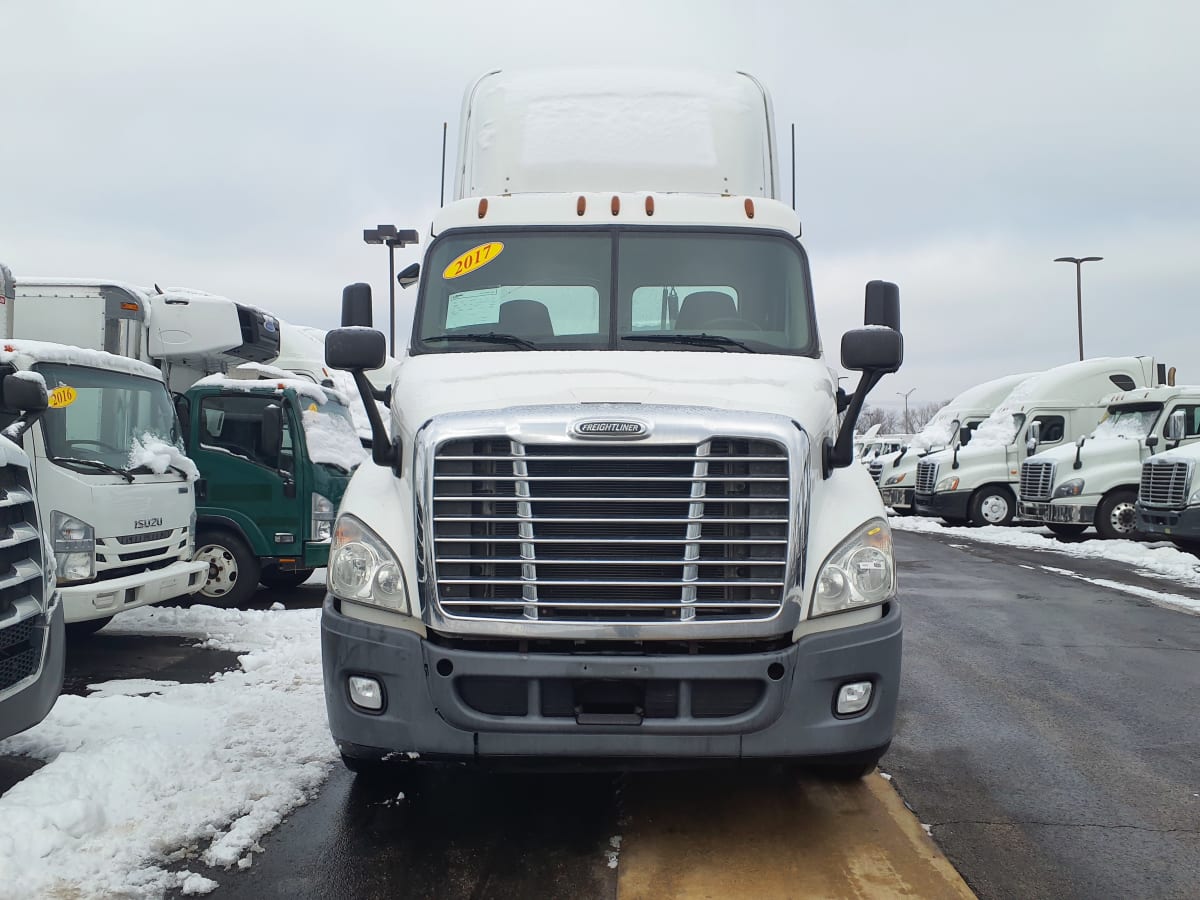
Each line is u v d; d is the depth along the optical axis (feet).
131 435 25.00
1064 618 31.12
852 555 12.96
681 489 12.50
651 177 18.58
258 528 31.55
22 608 14.29
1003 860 12.75
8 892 11.30
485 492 12.60
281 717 18.17
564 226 17.25
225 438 32.01
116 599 22.86
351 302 17.35
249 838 13.00
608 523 12.46
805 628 12.63
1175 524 46.98
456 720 12.39
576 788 15.14
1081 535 63.77
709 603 12.32
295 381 32.91
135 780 14.66
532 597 12.36
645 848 13.00
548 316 16.71
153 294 33.14
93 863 12.21
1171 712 19.98
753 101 19.86
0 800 13.37
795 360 15.72
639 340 16.44
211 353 32.22
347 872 12.23
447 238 17.37
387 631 12.77
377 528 13.24
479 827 13.64
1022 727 18.83
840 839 13.33
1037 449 69.56
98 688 20.86
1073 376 70.18
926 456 75.51
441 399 13.82
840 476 14.12
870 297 16.83
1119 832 13.73
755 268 17.01
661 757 12.37
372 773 14.57
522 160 18.71
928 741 17.87
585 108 19.15
